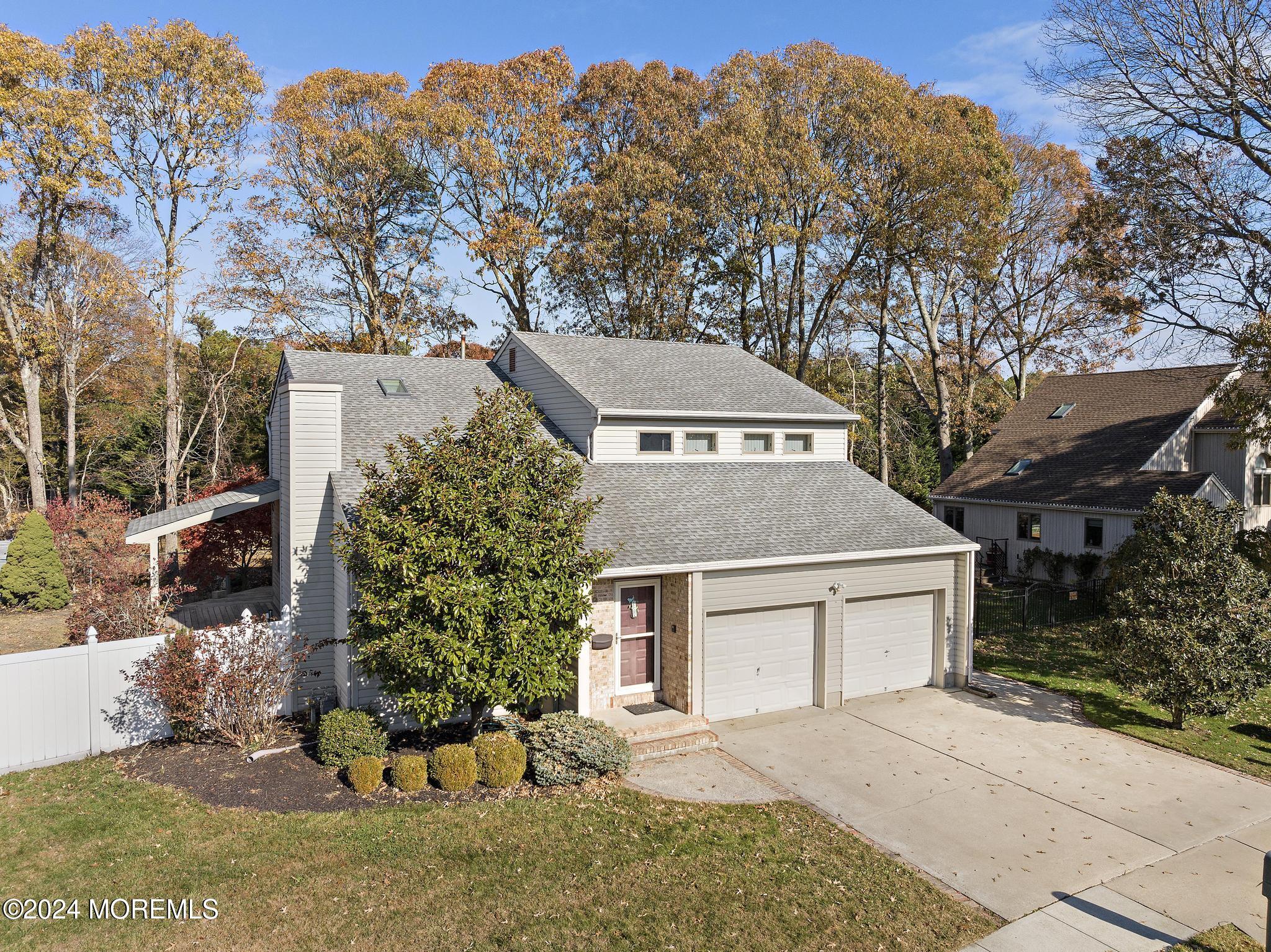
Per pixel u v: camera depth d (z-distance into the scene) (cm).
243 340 3553
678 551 1382
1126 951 739
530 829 952
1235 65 1994
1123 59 2153
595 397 1734
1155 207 2303
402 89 3547
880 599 1588
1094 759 1241
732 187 3259
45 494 3531
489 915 765
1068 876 880
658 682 1449
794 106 3253
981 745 1303
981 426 3991
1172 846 955
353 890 803
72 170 2791
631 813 1013
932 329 3600
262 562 2930
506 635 1091
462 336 2334
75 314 3244
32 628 2053
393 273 3728
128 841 900
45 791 1044
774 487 1780
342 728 1131
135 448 4000
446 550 1071
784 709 1489
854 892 836
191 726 1205
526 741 1170
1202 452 2762
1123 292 2562
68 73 2777
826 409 1972
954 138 3142
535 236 3550
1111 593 1534
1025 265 3797
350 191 3481
